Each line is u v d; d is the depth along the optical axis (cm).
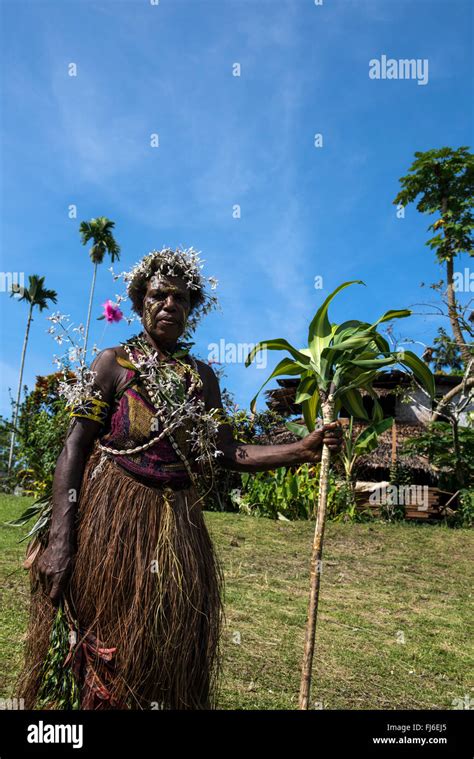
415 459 1366
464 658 468
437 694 394
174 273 245
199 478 314
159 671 207
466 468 1284
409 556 816
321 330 272
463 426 1366
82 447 227
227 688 359
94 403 229
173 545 216
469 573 749
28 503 1062
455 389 1380
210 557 234
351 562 766
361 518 1113
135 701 204
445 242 1980
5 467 1809
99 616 208
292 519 1080
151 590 208
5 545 659
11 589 495
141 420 226
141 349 239
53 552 214
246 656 416
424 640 502
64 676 216
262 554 762
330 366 262
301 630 489
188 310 249
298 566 718
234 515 1038
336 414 282
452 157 1988
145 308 244
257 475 1117
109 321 247
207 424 241
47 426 1194
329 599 597
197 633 218
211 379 261
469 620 570
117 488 219
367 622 532
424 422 1445
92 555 211
